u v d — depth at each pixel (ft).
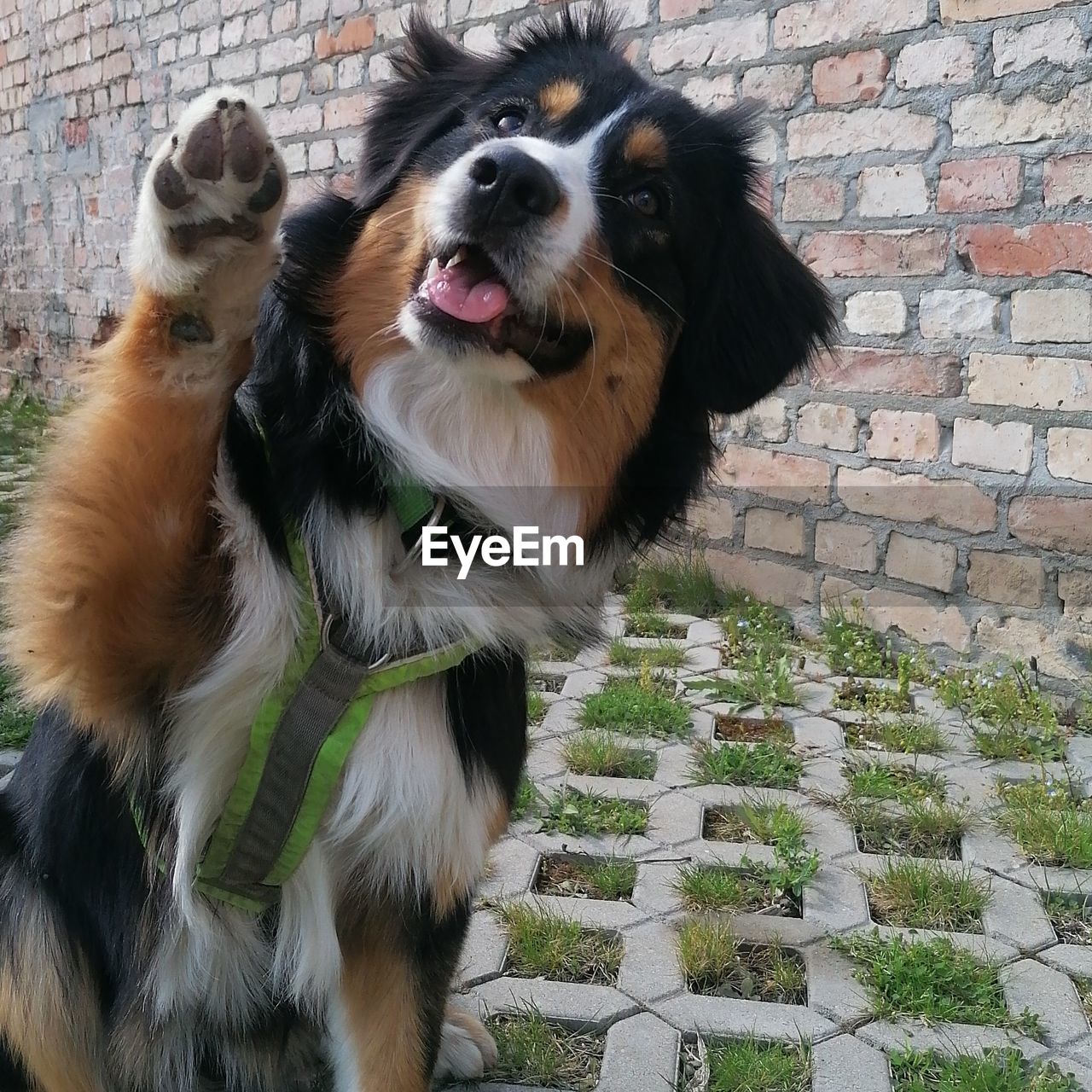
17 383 13.30
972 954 3.48
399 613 2.58
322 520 2.55
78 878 2.65
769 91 5.99
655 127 3.08
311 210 2.93
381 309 2.72
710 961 3.41
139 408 2.23
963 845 4.17
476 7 7.18
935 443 5.68
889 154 5.60
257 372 2.68
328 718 2.50
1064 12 4.94
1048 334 5.22
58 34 11.23
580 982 3.39
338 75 8.35
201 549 2.39
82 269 11.71
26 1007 2.69
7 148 12.62
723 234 3.35
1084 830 4.11
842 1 5.62
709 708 5.30
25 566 2.32
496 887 3.83
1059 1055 3.09
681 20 6.29
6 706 4.72
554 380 2.85
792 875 3.83
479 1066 3.01
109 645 2.29
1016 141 5.17
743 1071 2.95
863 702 5.40
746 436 6.46
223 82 9.39
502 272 2.67
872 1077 2.98
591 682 5.58
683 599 6.64
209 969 2.68
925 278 5.57
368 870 2.68
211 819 2.53
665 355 3.22
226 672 2.43
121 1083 2.82
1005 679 5.34
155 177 1.99
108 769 2.59
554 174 2.66
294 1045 3.01
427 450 2.72
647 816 4.31
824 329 3.64
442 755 2.63
